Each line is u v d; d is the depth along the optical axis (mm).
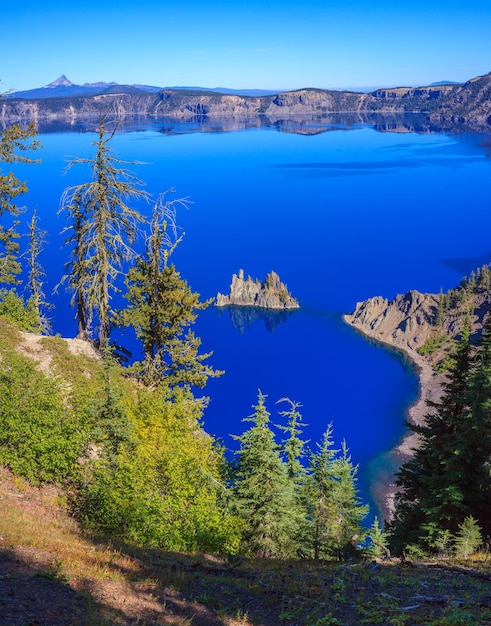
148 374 35031
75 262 37000
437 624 11695
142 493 19453
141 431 23297
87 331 39656
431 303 192250
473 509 25047
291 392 150750
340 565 18641
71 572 12117
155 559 16297
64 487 20875
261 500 24984
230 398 147875
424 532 26188
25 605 9891
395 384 154125
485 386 25000
